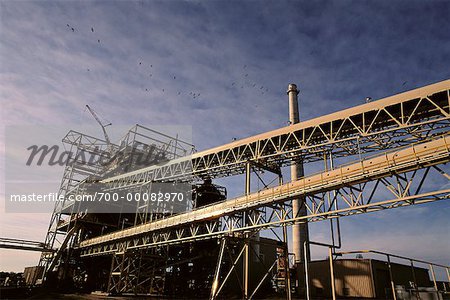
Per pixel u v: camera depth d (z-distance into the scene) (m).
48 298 41.75
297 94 66.19
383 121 30.77
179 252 50.00
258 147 37.50
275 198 26.17
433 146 19.33
